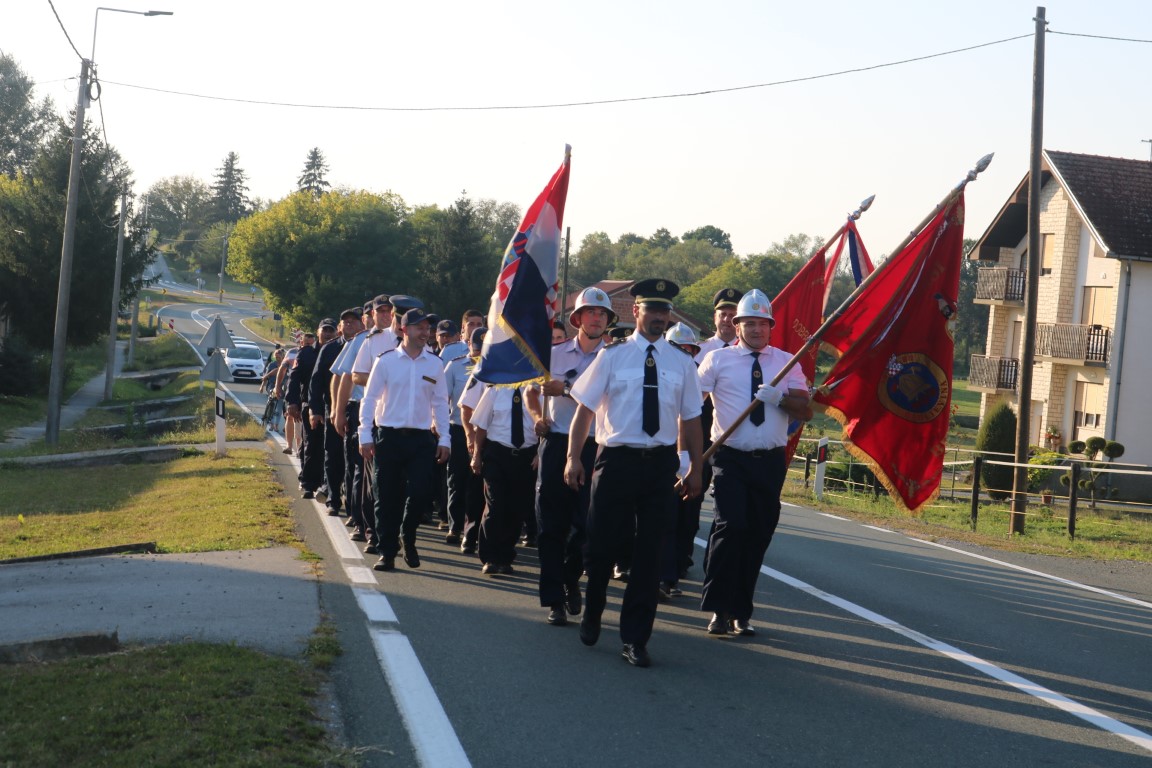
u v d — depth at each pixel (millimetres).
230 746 4371
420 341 8891
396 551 8805
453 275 75875
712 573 7055
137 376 57156
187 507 12422
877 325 7684
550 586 7195
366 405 8844
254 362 51875
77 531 11312
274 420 26891
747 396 7195
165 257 169750
